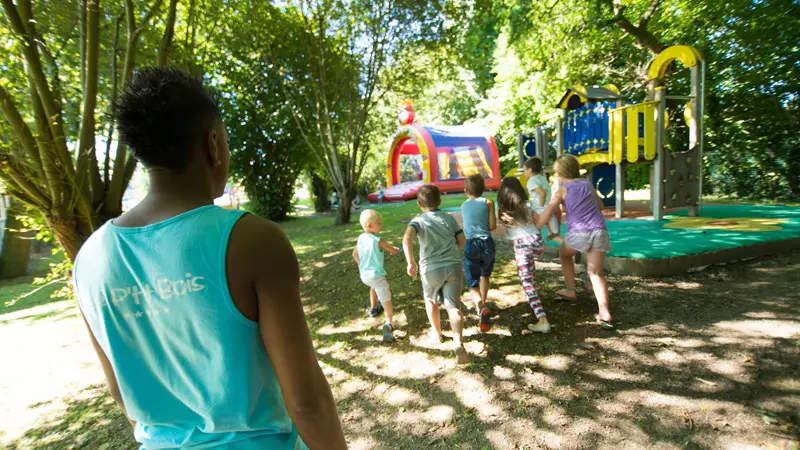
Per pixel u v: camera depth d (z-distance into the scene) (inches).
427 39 438.0
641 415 107.2
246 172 597.3
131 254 35.4
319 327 186.2
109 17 181.0
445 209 529.0
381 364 147.9
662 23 488.7
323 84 457.4
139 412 38.1
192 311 34.3
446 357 147.6
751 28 393.1
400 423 115.0
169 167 37.4
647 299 174.9
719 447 93.6
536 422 109.3
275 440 39.1
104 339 37.5
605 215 346.9
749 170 418.9
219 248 34.1
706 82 433.1
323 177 737.0
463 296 202.2
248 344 35.9
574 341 148.2
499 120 803.4
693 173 307.9
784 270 192.2
